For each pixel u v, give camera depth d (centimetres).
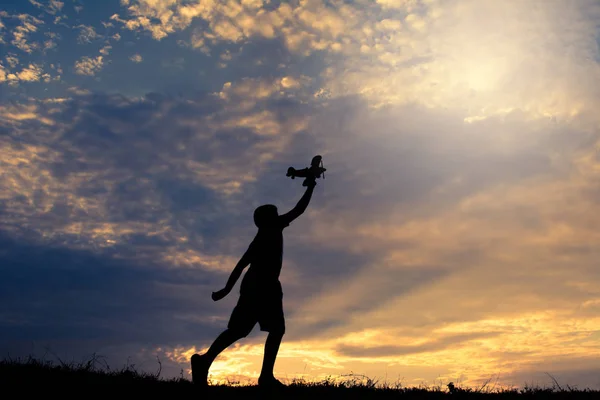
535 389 984
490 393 977
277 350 840
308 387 942
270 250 844
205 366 806
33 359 979
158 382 938
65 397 801
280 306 845
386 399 899
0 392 800
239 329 820
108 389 858
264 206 870
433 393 962
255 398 836
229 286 845
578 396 935
